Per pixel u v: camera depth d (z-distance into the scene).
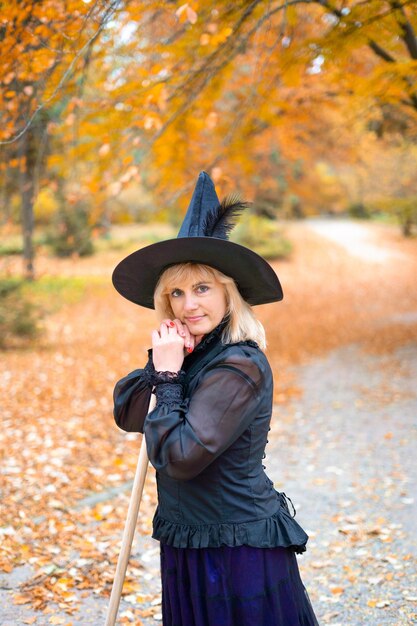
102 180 5.80
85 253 25.61
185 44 5.36
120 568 1.95
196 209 2.00
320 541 4.02
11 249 13.72
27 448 5.60
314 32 7.15
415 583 3.41
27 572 3.44
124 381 2.04
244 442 1.80
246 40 5.36
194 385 1.79
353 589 3.39
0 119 4.88
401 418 6.88
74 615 3.05
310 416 7.16
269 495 1.87
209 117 5.54
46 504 4.39
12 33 4.25
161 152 6.44
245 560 1.79
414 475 5.12
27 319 11.02
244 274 1.87
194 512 1.82
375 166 23.47
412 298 17.97
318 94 8.59
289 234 34.44
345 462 5.56
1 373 8.77
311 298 18.48
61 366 9.49
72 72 4.79
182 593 1.85
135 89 5.29
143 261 1.89
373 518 4.33
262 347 1.90
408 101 8.15
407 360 9.93
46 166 6.99
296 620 1.84
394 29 5.82
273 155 19.38
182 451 1.66
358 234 34.91
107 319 14.91
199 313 1.85
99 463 5.37
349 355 10.62
